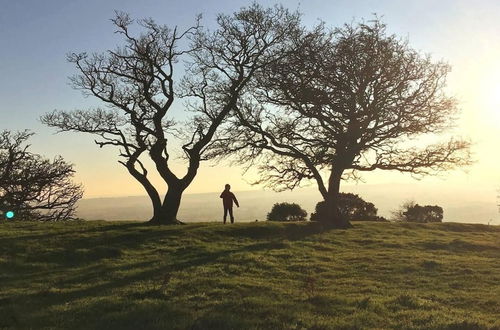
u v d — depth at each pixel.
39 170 41.16
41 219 41.19
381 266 18.22
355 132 30.75
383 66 29.94
